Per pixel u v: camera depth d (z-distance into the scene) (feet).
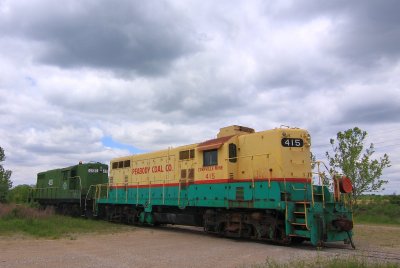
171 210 72.64
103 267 34.86
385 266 32.19
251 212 54.95
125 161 86.74
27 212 79.66
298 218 48.03
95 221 86.22
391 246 50.14
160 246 49.03
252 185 53.16
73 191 100.42
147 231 69.31
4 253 42.73
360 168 99.86
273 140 53.11
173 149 71.20
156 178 74.90
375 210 117.91
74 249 46.19
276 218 50.55
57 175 113.60
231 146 58.39
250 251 44.09
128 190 83.56
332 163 103.76
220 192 58.23
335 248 47.83
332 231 47.88
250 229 54.70
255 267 33.73
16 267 34.71
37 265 35.68
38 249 46.03
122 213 85.97
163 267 34.94
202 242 53.01
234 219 56.39
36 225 68.18
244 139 58.18
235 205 55.21
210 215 61.26
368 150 101.50
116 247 48.08
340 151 103.65
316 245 46.03
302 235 46.60
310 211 46.37
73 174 104.37
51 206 108.88
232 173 57.72
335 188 50.83
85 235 61.72
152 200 74.79
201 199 61.93
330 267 32.42
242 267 34.53
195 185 63.82
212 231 61.31
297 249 45.88
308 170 53.06
